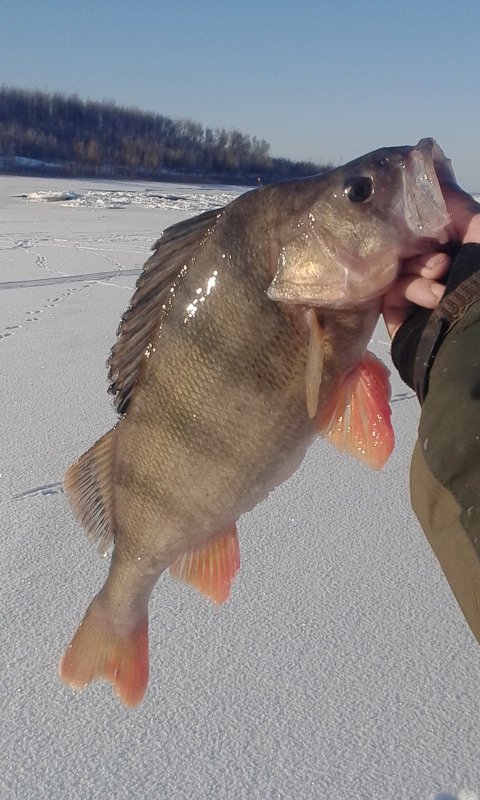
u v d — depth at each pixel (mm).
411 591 653
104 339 1458
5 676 554
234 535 450
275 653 577
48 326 1573
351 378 417
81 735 503
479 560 318
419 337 389
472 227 383
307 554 709
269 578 673
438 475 337
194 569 464
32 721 515
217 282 413
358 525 761
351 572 681
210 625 612
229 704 528
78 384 1179
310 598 644
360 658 571
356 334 408
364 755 482
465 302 364
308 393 382
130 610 480
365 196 385
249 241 409
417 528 754
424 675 552
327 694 535
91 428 993
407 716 513
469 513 324
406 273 396
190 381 422
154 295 433
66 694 539
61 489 819
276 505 802
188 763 480
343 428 420
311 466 893
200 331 417
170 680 551
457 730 500
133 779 468
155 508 448
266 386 410
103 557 695
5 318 1653
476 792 452
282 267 398
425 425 351
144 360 438
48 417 1033
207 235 422
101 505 479
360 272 387
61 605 630
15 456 902
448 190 392
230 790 460
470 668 558
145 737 500
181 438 430
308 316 398
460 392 340
